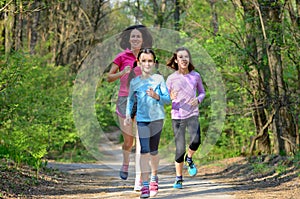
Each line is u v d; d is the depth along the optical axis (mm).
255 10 11328
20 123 11125
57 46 24906
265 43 11039
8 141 10078
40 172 9055
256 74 12258
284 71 12539
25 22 23234
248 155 12914
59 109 15453
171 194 7164
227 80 13422
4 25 12523
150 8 23234
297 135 11547
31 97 13234
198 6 15016
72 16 24547
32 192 6926
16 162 9117
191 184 8562
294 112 11438
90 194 7184
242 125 16125
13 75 8953
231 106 13703
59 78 17500
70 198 6742
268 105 11625
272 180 8953
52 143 15750
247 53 11500
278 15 11016
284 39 10836
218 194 7227
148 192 6531
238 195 7133
